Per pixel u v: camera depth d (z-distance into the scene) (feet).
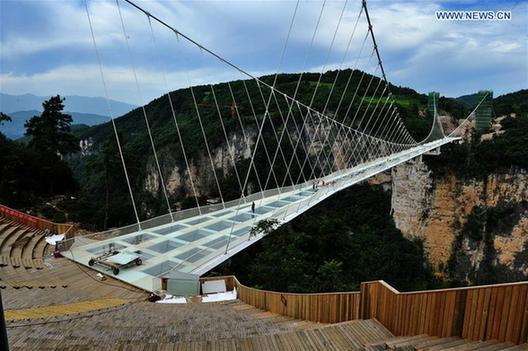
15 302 28.40
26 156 101.96
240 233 56.08
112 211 101.86
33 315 24.52
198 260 45.52
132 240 51.67
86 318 24.39
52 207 93.40
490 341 15.51
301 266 69.31
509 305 15.16
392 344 16.42
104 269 41.65
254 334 21.40
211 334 21.35
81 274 40.52
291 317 28.02
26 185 100.12
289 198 88.48
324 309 25.20
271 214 69.46
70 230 54.49
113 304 31.60
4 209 58.54
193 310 30.32
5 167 93.61
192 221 63.05
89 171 132.36
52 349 16.97
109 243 48.49
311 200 83.15
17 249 46.34
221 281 39.04
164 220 59.21
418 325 18.12
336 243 104.17
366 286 22.17
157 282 37.55
